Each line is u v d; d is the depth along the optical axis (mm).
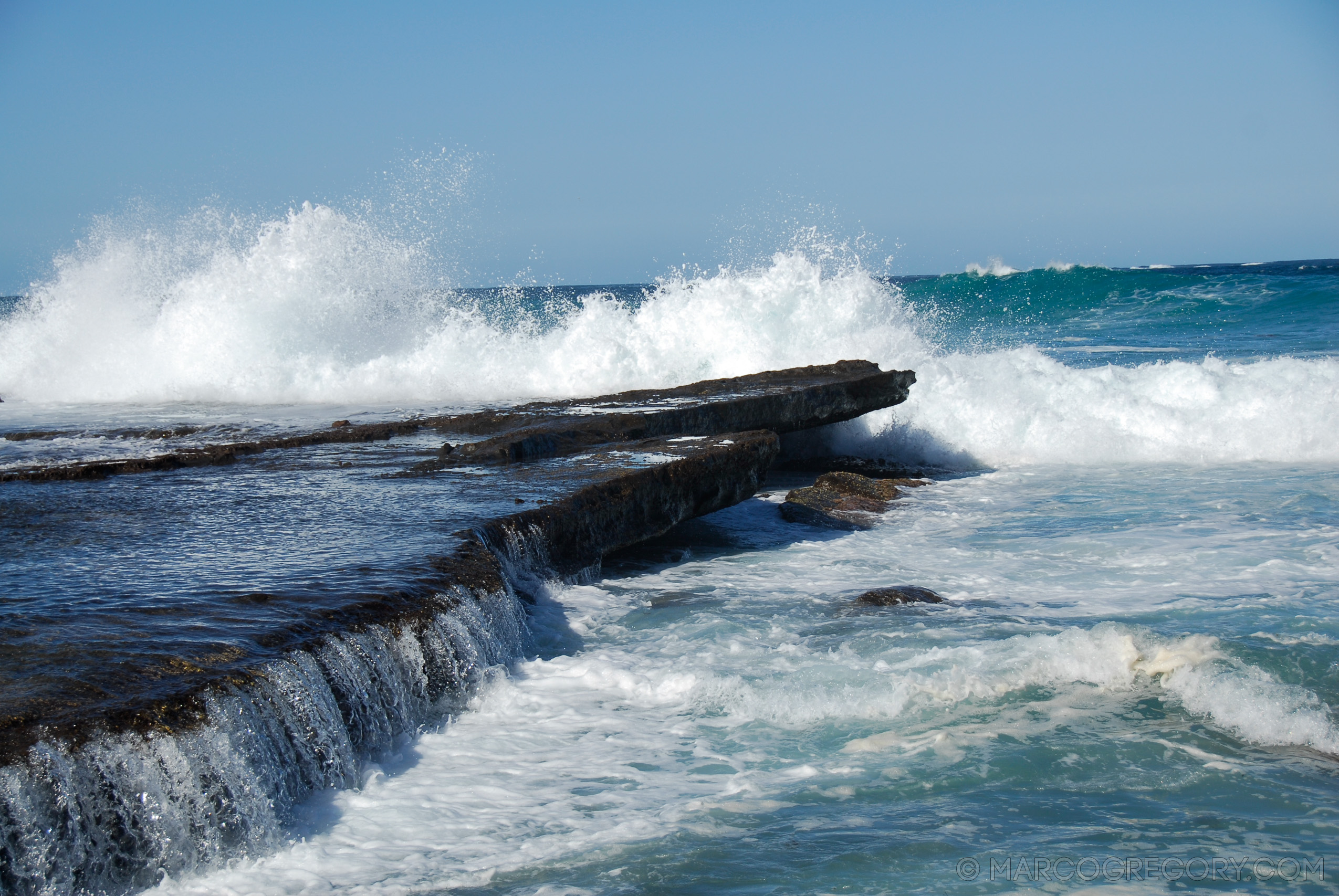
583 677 5176
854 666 5184
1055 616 6008
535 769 4180
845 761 4223
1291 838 3490
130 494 7145
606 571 7379
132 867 3197
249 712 3645
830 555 7879
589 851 3498
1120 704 4680
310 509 6570
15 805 2965
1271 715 4363
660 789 3986
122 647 3922
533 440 8562
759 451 8570
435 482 7473
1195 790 3869
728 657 5418
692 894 3191
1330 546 7516
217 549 5527
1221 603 6160
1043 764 4125
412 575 5043
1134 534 8234
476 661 4898
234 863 3402
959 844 3490
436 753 4316
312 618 4355
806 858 3412
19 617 4266
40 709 3326
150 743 3309
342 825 3697
